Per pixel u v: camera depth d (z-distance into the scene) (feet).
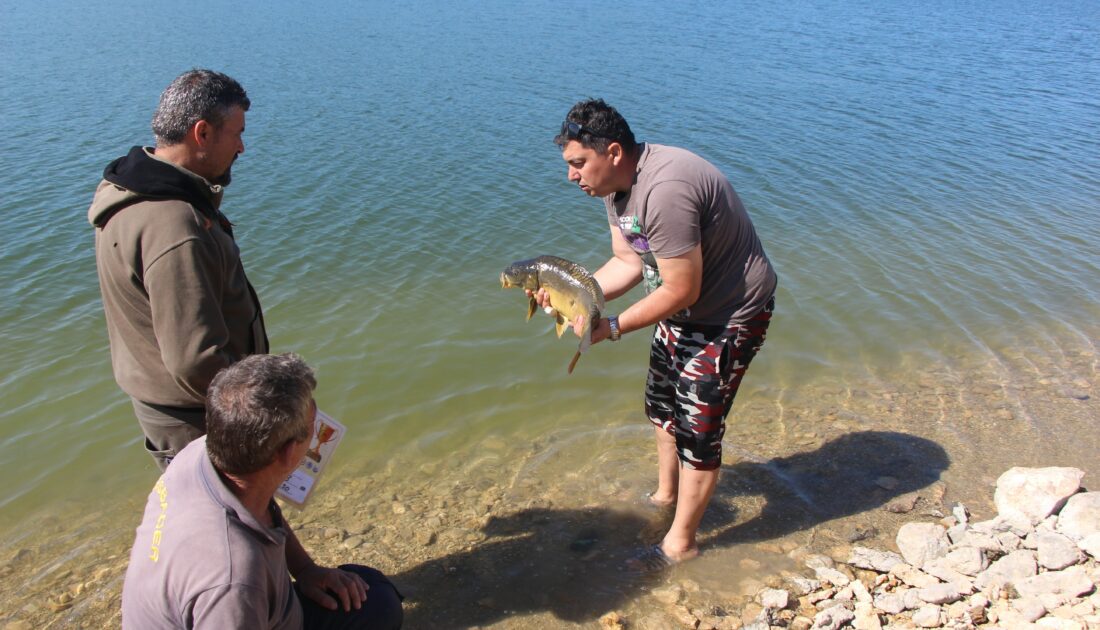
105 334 23.52
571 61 73.20
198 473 7.55
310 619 9.71
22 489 16.61
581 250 31.42
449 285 27.58
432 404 19.84
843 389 20.30
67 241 29.94
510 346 22.89
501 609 12.10
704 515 14.62
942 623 11.49
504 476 16.40
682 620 11.85
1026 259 30.55
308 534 14.33
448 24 97.30
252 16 98.32
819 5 141.08
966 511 14.56
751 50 83.92
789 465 16.37
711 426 12.26
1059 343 23.18
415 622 11.78
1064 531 13.48
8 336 23.20
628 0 135.23
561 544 13.78
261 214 33.86
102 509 15.94
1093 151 49.29
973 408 19.01
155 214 8.93
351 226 32.91
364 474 16.83
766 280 11.91
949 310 25.53
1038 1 180.75
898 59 81.92
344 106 53.72
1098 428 17.94
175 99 9.11
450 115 52.19
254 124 48.24
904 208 36.81
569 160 11.27
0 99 50.16
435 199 36.52
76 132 43.55
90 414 19.38
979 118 57.31
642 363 21.68
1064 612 11.44
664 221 10.87
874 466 16.29
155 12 98.12
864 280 27.96
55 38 75.20
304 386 7.59
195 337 9.04
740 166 42.70
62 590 13.23
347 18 100.01
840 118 55.26
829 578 12.69
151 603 7.24
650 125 50.75
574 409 19.42
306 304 25.95
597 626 11.76
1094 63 85.15
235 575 7.12
